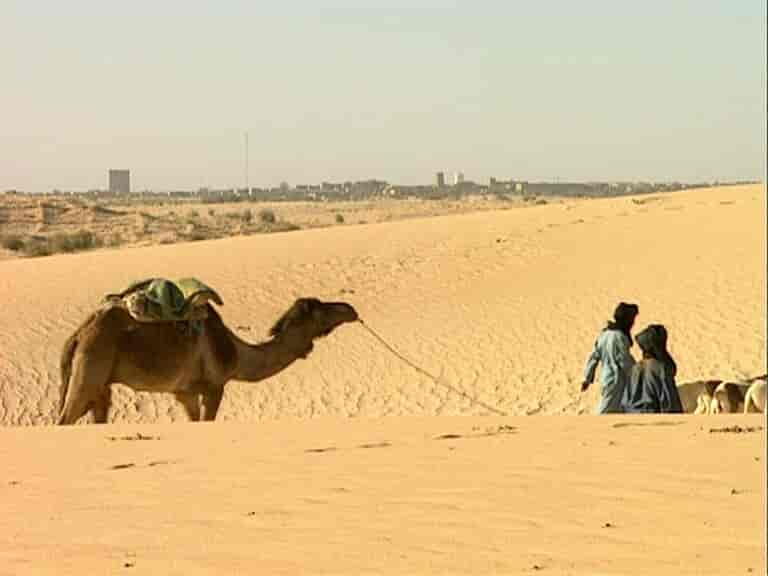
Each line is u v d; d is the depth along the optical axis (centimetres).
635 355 3459
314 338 2502
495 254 5075
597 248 5016
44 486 1152
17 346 3894
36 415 3209
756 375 3250
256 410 3219
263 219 14275
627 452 1185
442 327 4019
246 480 1120
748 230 5038
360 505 970
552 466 1112
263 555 814
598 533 830
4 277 5153
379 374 3522
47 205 14375
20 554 854
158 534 902
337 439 1399
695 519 858
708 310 3934
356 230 6128
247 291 4703
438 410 3133
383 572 751
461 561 770
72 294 4681
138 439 1522
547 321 3988
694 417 1571
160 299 2303
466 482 1047
